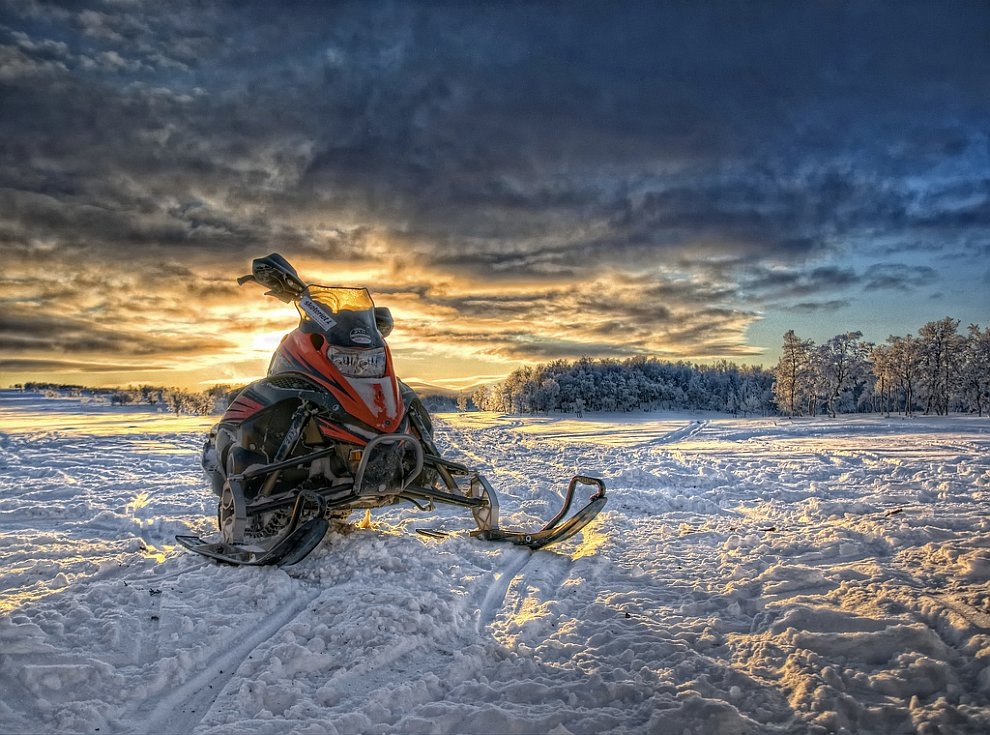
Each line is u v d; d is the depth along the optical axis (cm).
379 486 533
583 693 302
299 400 556
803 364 7581
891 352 7412
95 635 363
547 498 928
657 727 271
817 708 283
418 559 514
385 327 629
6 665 325
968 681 300
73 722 282
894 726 270
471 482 635
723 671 318
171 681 324
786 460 1373
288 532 508
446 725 276
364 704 294
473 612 420
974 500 770
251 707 298
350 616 391
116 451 1656
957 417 5322
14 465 1348
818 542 556
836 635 348
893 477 1009
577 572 503
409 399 602
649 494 882
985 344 6688
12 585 478
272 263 584
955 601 392
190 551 540
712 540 599
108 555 567
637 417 7038
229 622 390
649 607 418
